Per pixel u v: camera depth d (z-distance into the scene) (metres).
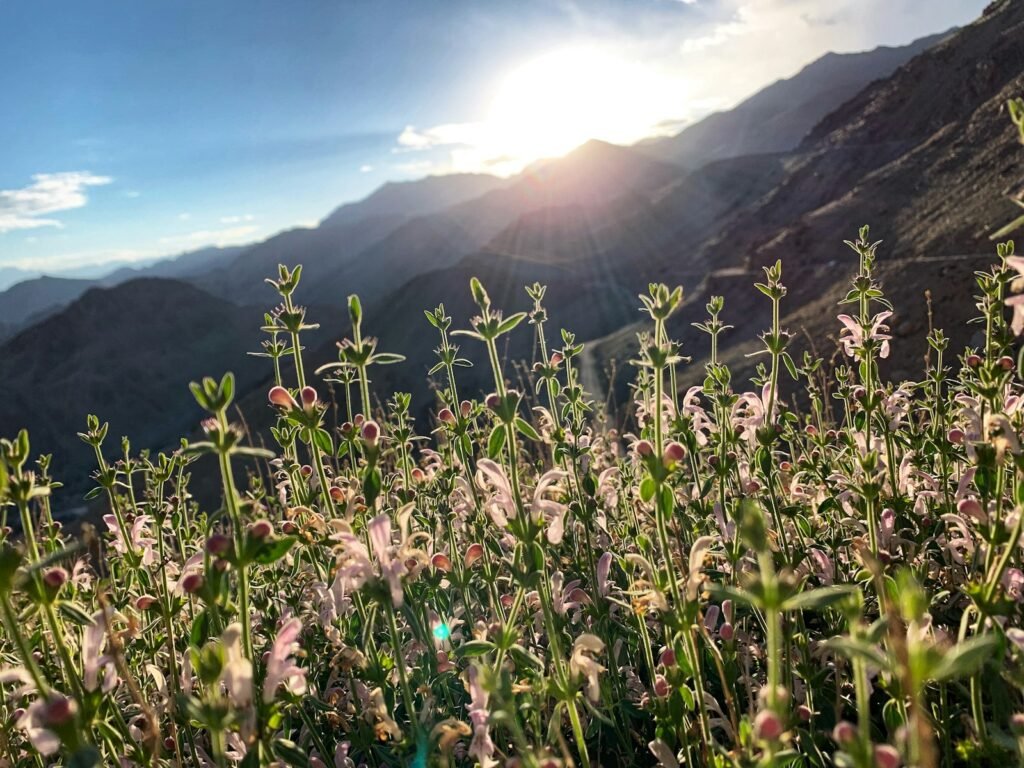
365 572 1.99
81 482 86.00
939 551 2.80
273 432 3.44
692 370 31.80
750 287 50.78
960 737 2.14
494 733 2.49
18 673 1.61
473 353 68.88
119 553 2.97
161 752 2.23
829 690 2.45
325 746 2.49
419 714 2.29
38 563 1.56
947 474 2.86
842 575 2.78
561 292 129.38
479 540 2.88
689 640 1.98
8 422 193.00
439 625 2.63
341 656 2.33
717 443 3.14
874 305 29.89
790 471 3.61
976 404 2.67
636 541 2.63
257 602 2.70
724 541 2.71
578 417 3.33
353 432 2.38
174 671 2.29
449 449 3.39
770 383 2.81
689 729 2.21
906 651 1.19
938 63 101.88
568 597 2.80
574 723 2.03
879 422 2.92
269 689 1.76
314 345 145.00
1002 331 2.72
